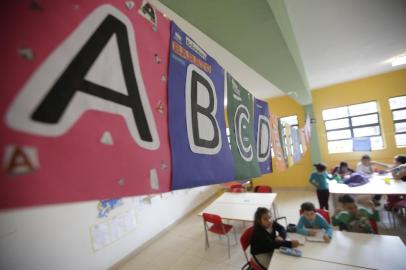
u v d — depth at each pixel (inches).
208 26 54.6
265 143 57.9
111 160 16.0
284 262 62.8
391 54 132.6
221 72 38.2
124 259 114.4
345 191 120.8
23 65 11.6
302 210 83.7
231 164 36.6
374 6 79.0
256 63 83.7
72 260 89.6
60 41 13.5
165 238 141.3
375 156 189.0
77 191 13.3
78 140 13.8
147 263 113.4
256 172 48.2
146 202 136.3
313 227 80.5
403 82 175.5
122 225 116.0
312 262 60.9
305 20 83.6
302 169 220.2
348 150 203.5
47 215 83.7
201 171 27.8
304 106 215.9
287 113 226.5
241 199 139.0
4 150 10.3
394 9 81.7
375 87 186.7
